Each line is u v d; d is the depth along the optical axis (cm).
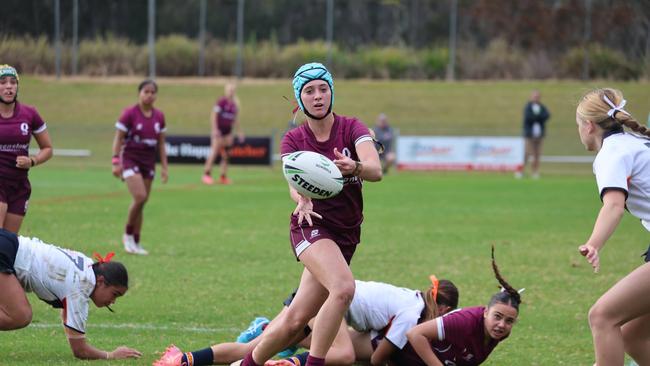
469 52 16462
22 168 3144
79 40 15850
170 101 14675
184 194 7306
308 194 1905
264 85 15738
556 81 16050
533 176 9750
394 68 16300
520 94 15200
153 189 7744
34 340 2564
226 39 16700
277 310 3081
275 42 16662
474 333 2155
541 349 2598
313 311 2022
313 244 1980
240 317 2966
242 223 5469
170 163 10150
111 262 2364
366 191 7875
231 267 3925
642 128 1914
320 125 2044
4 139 3089
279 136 12744
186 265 3956
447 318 2167
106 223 5253
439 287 2314
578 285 3622
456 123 13925
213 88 15475
